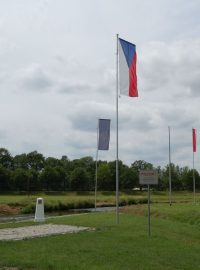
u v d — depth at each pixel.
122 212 47.25
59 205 68.06
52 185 157.25
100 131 44.12
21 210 61.16
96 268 14.57
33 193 142.38
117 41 29.97
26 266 14.44
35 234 23.39
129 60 29.92
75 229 26.28
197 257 18.61
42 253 16.81
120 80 29.73
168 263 16.64
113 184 162.12
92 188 163.00
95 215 39.72
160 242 21.97
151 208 47.66
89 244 19.73
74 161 197.62
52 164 189.38
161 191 158.50
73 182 158.25
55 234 23.28
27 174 150.25
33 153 188.25
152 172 23.73
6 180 146.75
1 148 183.75
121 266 15.32
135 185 163.50
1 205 62.34
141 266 15.59
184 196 122.62
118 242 20.94
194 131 65.94
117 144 30.52
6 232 24.55
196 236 27.12
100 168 163.12
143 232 25.39
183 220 38.41
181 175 168.25
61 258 15.96
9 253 16.50
